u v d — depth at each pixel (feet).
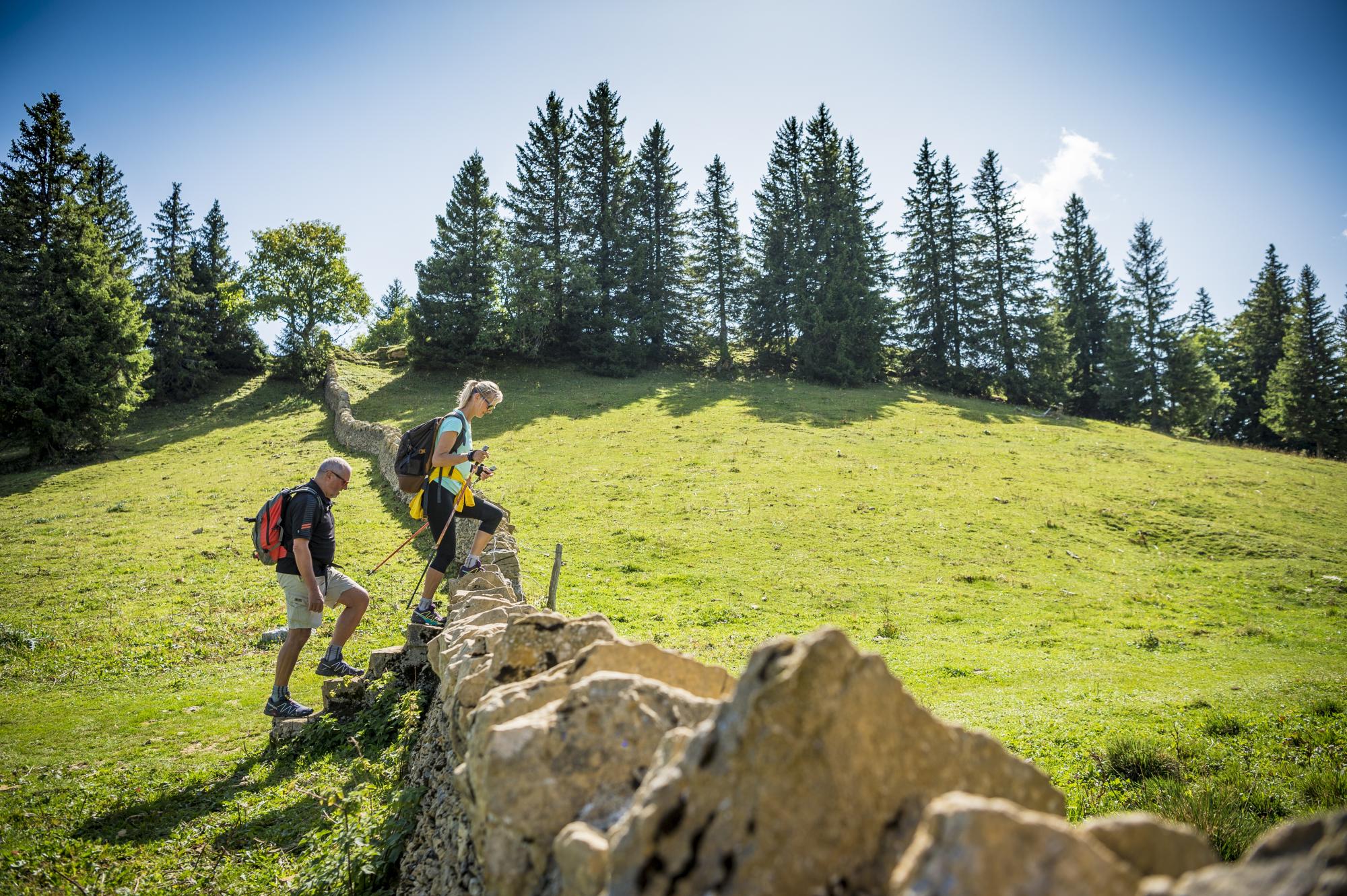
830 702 7.10
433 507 27.40
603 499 102.22
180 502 109.91
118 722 37.50
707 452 127.95
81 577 75.25
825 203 233.96
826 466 121.08
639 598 66.85
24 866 18.21
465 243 212.64
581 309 218.79
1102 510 105.81
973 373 228.22
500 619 20.67
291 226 213.87
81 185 175.42
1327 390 217.97
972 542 91.20
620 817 8.84
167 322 196.13
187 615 61.93
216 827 20.74
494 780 9.20
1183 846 6.41
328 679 28.60
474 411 28.37
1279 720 37.22
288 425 165.17
